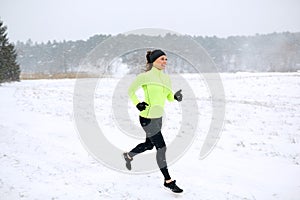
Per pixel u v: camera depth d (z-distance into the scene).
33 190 4.20
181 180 4.70
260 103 18.09
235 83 29.06
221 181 4.71
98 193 4.16
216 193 4.22
